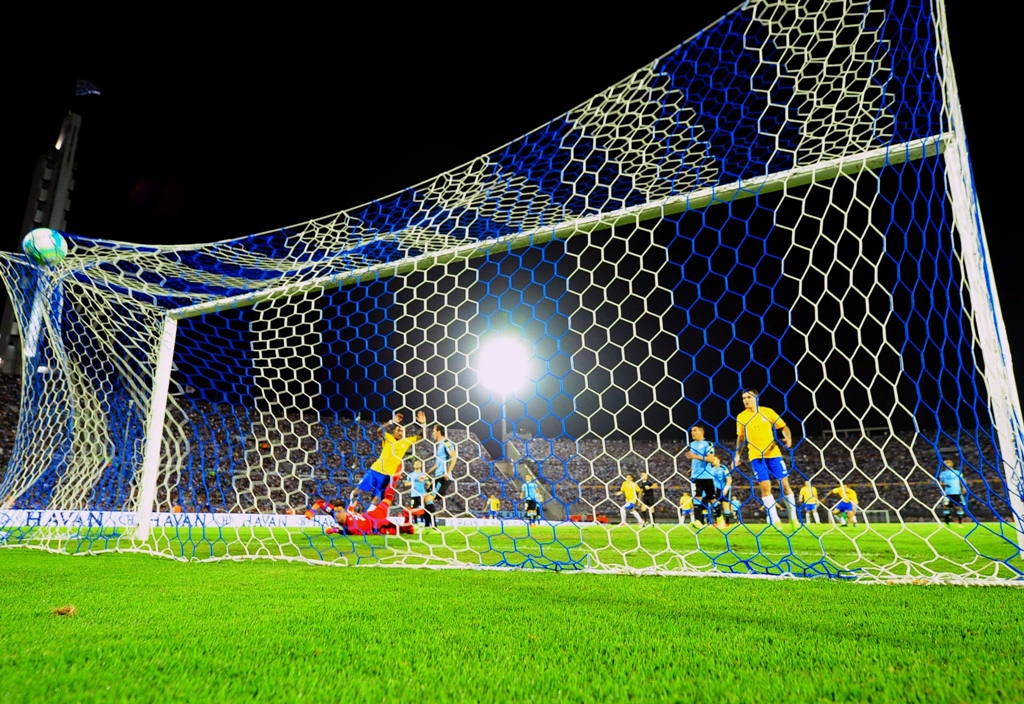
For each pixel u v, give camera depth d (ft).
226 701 3.98
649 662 4.87
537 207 18.70
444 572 10.96
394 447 22.36
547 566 11.55
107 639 5.64
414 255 18.85
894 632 5.80
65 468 20.27
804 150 14.82
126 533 21.09
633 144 17.66
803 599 7.67
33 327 20.18
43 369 20.38
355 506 23.30
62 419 20.22
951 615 6.58
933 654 5.02
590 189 18.04
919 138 11.69
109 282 19.48
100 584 9.43
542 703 3.96
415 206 19.40
